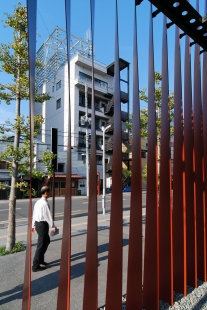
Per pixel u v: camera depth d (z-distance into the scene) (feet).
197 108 12.48
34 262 13.93
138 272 8.64
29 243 6.54
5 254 17.51
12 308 9.91
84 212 44.14
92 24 7.69
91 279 7.57
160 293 9.98
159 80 25.95
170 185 9.89
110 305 7.97
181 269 10.53
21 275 13.35
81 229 26.99
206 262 12.37
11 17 17.79
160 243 10.08
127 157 94.38
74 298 10.72
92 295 7.55
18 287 11.87
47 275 13.33
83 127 98.22
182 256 10.52
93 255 7.63
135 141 8.86
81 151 95.86
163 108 10.14
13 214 18.43
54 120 104.99
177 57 10.87
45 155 18.70
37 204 14.56
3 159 18.52
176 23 9.91
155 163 9.23
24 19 17.94
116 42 8.66
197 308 9.36
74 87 96.73
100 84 105.19
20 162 19.29
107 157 104.37
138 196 8.72
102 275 13.47
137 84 8.95
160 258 10.03
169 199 9.84
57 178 84.07
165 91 10.09
